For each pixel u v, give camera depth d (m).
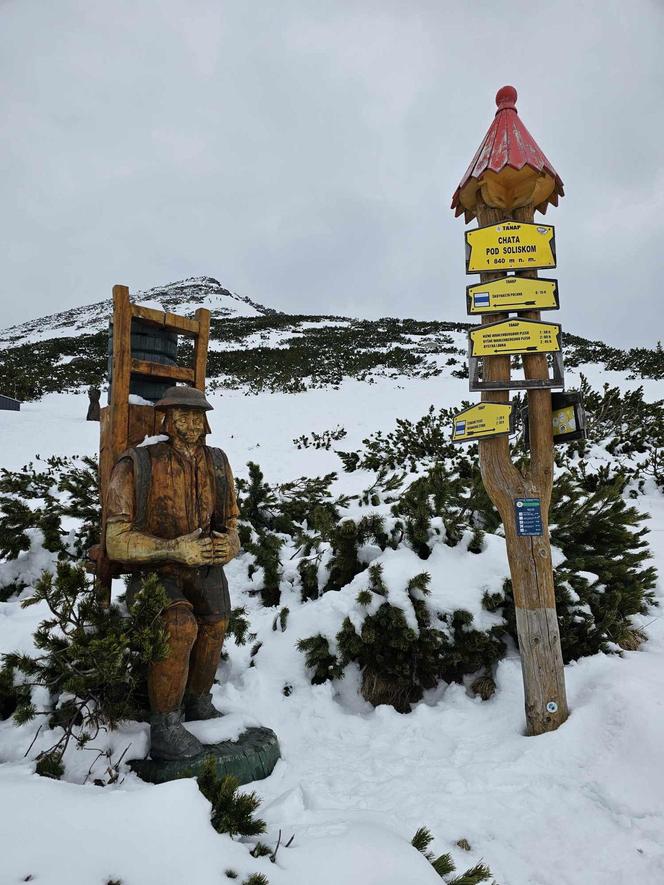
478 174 3.57
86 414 20.80
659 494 9.41
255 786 2.99
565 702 3.46
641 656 4.19
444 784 3.00
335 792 2.98
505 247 3.57
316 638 4.28
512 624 4.33
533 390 3.59
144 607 2.87
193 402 3.25
